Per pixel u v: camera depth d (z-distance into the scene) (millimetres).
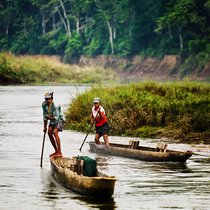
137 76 199250
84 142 52875
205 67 180875
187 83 70188
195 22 192500
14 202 32781
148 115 59188
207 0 194000
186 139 54469
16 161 44125
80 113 64375
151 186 36438
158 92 66375
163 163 44031
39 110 84562
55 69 165500
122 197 33844
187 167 42406
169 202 32906
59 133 60438
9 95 111438
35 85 149500
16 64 157625
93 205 32188
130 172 40594
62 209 31484
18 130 62531
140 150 45312
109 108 61531
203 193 34812
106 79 173000
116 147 46875
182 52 192500
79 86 144750
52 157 40812
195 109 59188
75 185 34562
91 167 35719
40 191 35062
